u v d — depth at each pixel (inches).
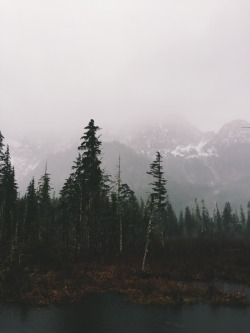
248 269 1455.5
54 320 795.4
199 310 888.9
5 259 1299.2
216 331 740.7
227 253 1886.1
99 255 1571.1
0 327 745.0
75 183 1663.4
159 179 1464.1
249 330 748.0
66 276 1186.0
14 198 2130.9
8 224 2047.2
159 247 2046.0
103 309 885.8
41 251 1515.7
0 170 1770.4
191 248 2060.8
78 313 853.2
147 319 814.5
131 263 1475.1
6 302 932.6
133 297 994.1
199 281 1275.8
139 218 2453.2
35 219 2160.4
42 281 1098.7
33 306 900.6
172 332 732.7
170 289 1065.5
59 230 2281.0
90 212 1596.9
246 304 944.3
